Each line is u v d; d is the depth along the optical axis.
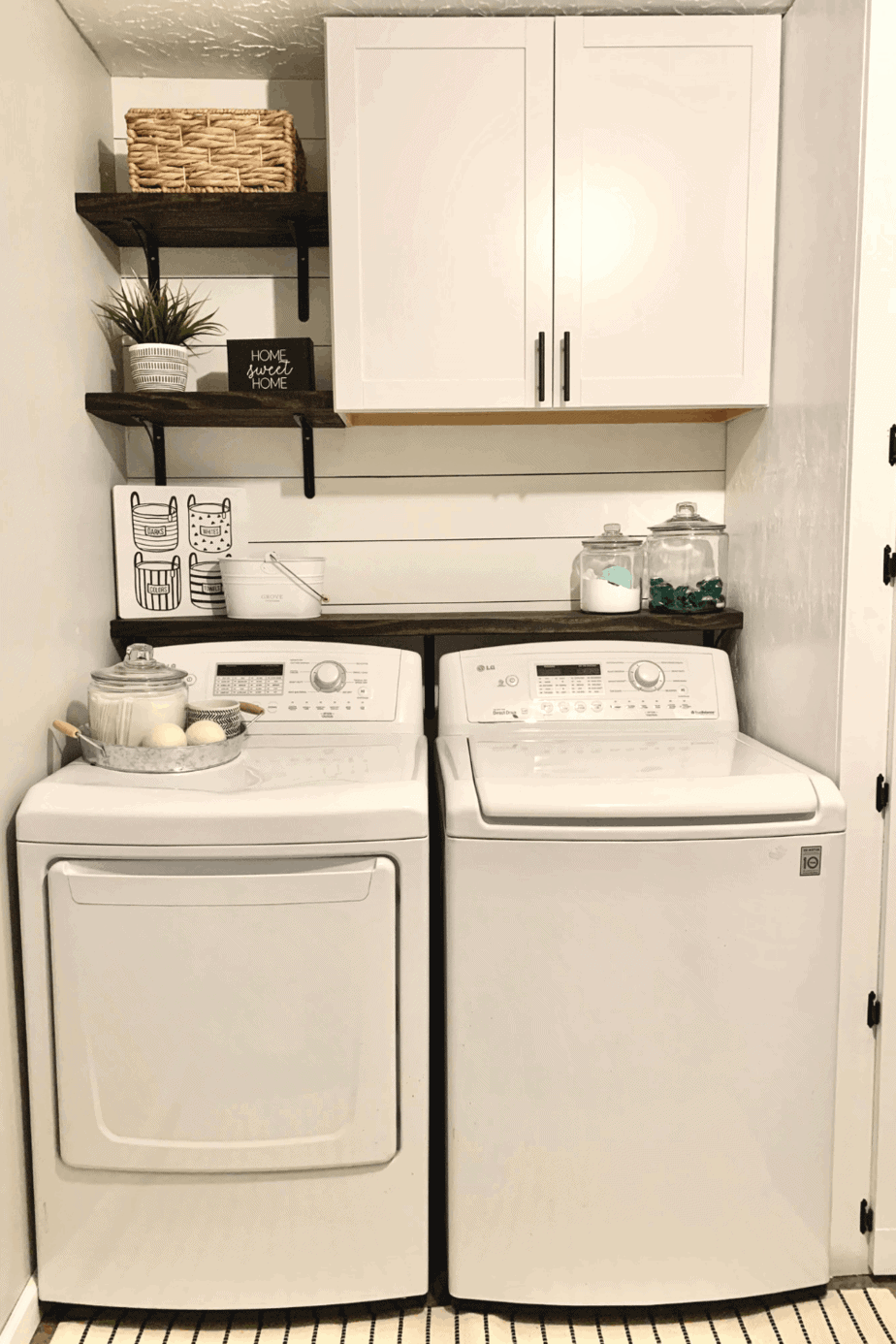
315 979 1.44
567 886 1.44
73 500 1.80
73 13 1.78
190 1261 1.52
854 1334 1.52
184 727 1.67
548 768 1.57
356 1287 1.54
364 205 1.79
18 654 1.53
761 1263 1.54
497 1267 1.53
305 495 2.18
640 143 1.78
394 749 1.75
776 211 1.81
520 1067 1.48
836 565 1.56
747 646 2.01
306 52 1.97
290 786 1.48
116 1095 1.46
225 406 1.88
